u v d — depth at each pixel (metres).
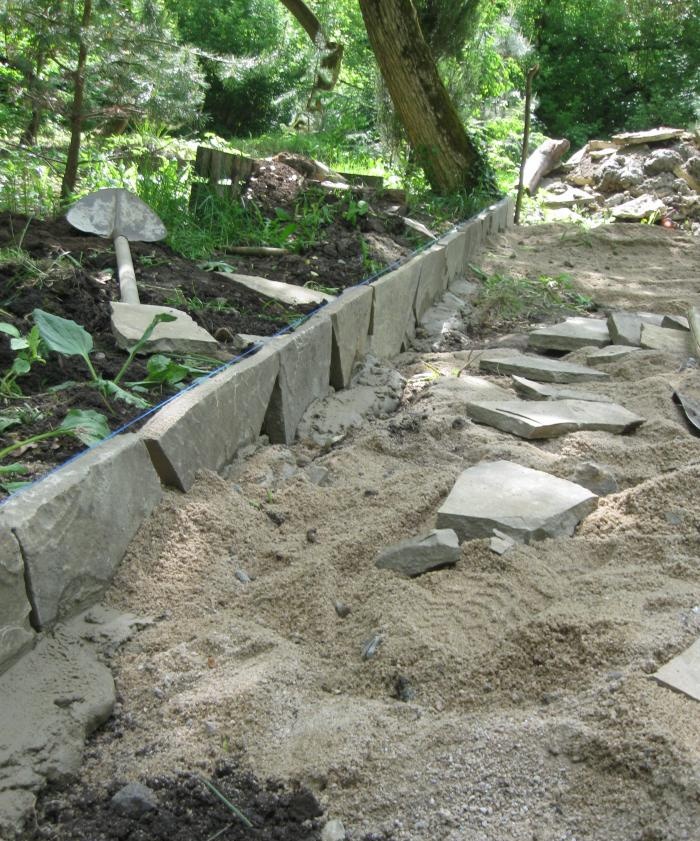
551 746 2.13
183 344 4.20
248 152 12.09
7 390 3.49
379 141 13.80
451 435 4.34
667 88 24.31
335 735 2.25
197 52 7.46
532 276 8.87
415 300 6.61
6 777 2.06
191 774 2.16
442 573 2.95
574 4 24.38
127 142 8.85
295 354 4.33
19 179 6.81
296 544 3.18
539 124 23.11
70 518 2.63
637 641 2.46
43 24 6.43
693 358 5.84
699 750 2.04
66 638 2.55
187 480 3.32
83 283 4.79
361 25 17.98
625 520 3.33
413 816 2.03
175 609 2.81
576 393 4.94
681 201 13.62
